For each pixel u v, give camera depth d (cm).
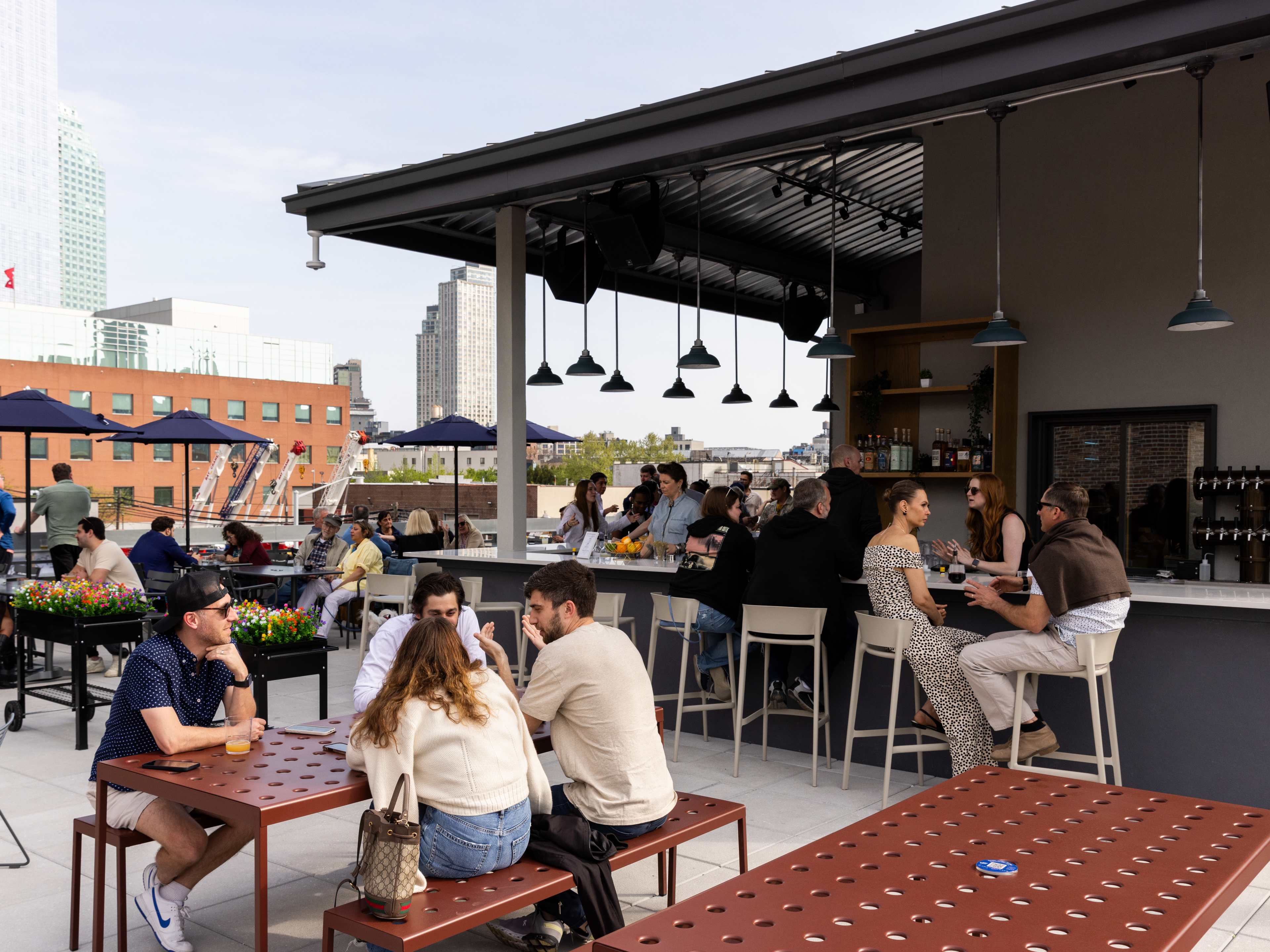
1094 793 294
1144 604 475
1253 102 718
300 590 1017
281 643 555
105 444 6206
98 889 316
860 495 626
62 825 454
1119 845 245
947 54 470
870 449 875
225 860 327
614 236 682
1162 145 755
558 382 921
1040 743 457
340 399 7394
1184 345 745
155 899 321
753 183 884
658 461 9244
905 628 472
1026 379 819
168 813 314
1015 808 277
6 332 6184
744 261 1057
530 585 332
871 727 566
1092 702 424
